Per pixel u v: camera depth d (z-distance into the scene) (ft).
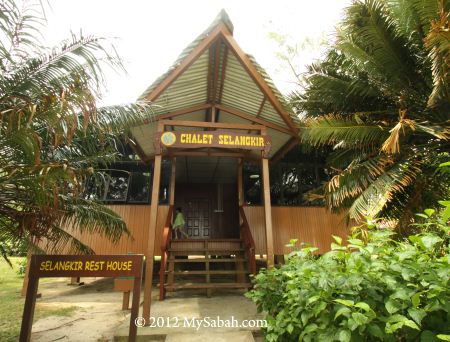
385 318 5.92
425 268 5.91
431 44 15.71
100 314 18.37
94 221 19.34
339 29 23.47
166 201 35.91
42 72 12.17
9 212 13.76
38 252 18.45
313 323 7.40
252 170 34.14
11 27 10.62
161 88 16.72
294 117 20.06
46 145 14.73
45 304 21.24
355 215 18.63
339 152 26.68
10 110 10.17
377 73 22.53
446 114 21.39
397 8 19.17
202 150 26.27
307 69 26.45
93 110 11.08
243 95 20.74
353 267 6.98
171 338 12.96
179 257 29.89
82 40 12.45
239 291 22.94
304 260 9.65
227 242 24.72
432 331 5.75
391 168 19.89
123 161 30.68
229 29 16.60
